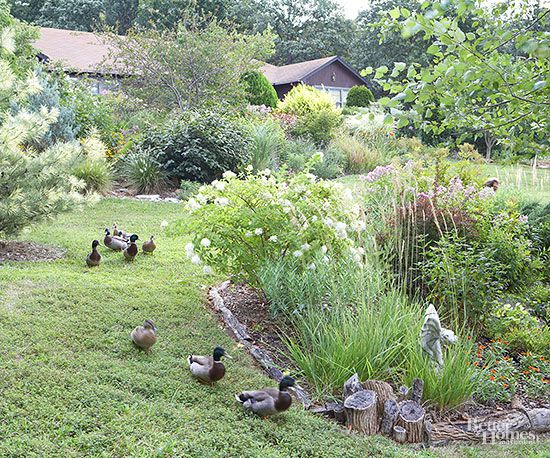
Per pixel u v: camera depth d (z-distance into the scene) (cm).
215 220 648
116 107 1936
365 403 475
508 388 555
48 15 4322
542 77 436
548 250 823
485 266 669
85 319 571
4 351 487
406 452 444
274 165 1630
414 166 1009
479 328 655
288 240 625
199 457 395
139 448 391
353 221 661
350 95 2962
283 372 541
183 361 524
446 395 518
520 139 523
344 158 1903
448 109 462
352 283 600
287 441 435
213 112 1590
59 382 454
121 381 472
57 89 1552
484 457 457
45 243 870
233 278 673
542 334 639
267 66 3809
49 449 376
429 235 723
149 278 740
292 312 605
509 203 944
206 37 1981
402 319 578
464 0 401
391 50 3853
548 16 457
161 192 1394
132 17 4366
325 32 5016
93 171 1282
